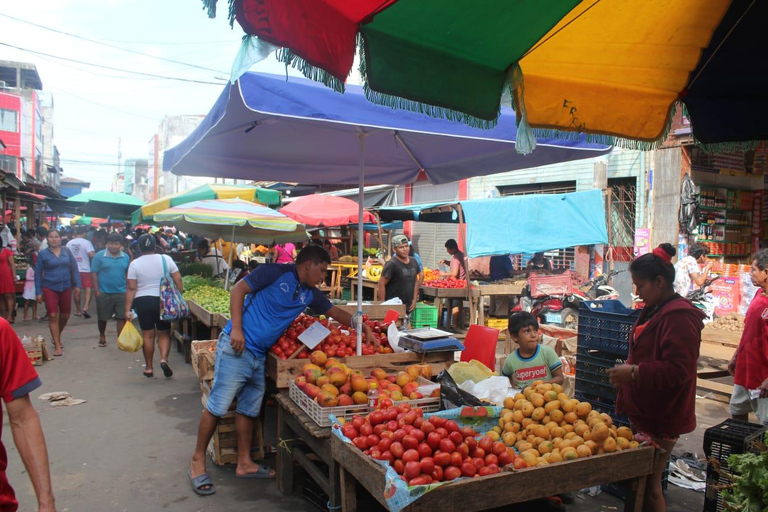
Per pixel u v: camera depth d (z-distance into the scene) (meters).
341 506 3.43
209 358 5.15
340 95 3.28
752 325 4.38
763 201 13.01
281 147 5.17
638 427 3.38
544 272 11.59
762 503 2.51
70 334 10.83
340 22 2.43
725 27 2.97
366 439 3.01
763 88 3.58
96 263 9.41
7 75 46.28
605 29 2.90
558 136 3.41
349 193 20.83
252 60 2.12
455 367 4.30
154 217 9.22
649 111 3.53
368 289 13.34
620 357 4.45
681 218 11.63
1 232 16.38
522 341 4.48
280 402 4.16
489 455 2.83
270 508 4.07
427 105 2.77
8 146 41.38
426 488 2.50
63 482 4.45
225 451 4.86
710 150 3.71
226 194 12.40
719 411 6.49
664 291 3.31
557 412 3.24
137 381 7.55
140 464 4.83
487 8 2.51
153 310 7.64
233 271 11.89
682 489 4.44
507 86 3.07
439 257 18.52
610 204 12.12
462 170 5.82
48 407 6.36
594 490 4.37
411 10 2.45
